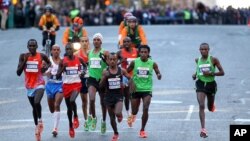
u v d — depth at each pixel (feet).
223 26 367.86
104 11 437.17
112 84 100.83
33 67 103.81
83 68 107.24
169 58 211.82
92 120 111.45
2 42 257.34
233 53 223.92
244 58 212.02
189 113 127.44
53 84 107.14
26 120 121.39
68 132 110.63
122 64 114.73
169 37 280.10
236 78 172.96
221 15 430.20
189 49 235.20
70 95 106.01
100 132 110.52
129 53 114.73
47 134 109.29
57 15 414.41
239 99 143.54
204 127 103.71
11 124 117.91
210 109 108.06
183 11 449.06
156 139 104.94
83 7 519.60
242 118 122.01
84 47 114.32
